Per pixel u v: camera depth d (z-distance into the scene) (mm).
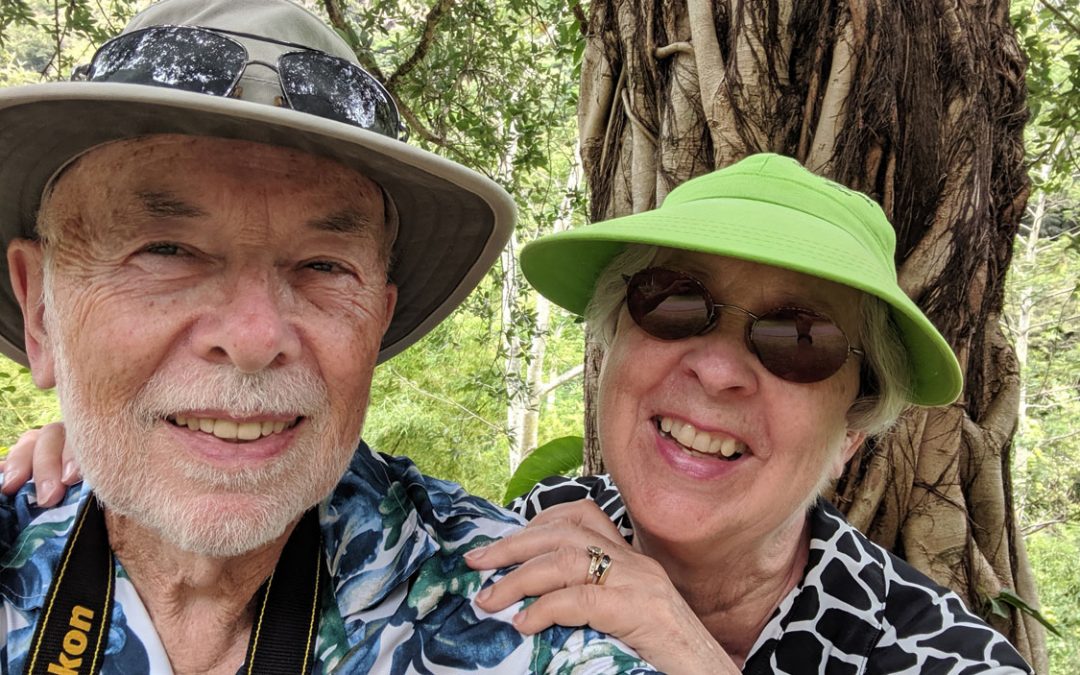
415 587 386
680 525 490
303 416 344
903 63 619
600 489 667
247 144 319
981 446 689
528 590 398
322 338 340
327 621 372
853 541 558
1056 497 3785
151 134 314
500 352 2217
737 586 538
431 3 1605
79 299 322
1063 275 4246
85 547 371
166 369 324
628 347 512
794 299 462
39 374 381
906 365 506
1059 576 3684
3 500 400
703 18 657
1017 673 470
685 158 671
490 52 1576
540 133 1719
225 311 321
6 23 1278
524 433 3832
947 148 637
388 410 3400
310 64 328
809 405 469
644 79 712
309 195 330
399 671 371
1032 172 1704
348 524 387
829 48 621
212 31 320
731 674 407
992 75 661
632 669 348
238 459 334
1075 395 4512
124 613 367
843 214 467
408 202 406
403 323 514
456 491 473
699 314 462
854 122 616
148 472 333
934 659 492
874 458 682
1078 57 1304
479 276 467
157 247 320
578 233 469
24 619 362
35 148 324
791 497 490
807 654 521
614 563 428
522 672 372
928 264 635
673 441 501
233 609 375
